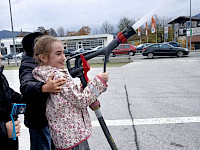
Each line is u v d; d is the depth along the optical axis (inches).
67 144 55.1
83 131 56.7
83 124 57.6
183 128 127.0
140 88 241.1
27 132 131.4
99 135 123.1
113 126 134.5
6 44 1749.5
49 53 54.9
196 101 180.1
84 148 57.9
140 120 142.6
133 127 131.6
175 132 122.1
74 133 55.3
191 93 208.4
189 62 503.8
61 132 55.2
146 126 132.3
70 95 52.8
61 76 53.5
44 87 52.0
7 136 50.2
